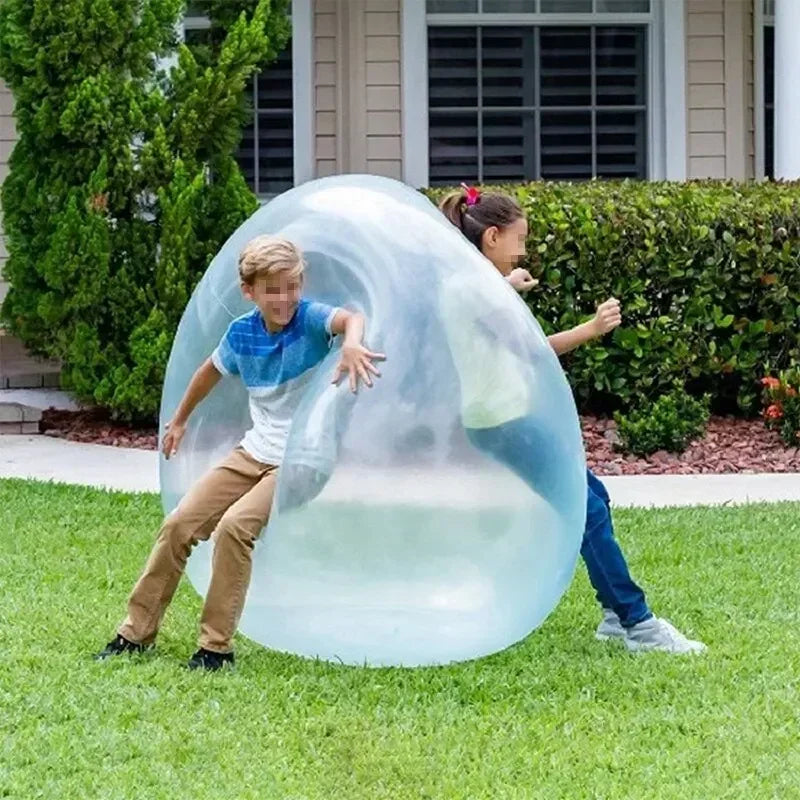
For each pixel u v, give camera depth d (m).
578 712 6.15
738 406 13.91
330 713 6.11
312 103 17.41
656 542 9.42
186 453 6.97
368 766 5.55
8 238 13.91
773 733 5.91
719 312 13.40
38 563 8.76
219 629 6.60
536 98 17.69
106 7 13.23
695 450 12.86
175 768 5.53
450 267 6.30
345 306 6.56
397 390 6.15
